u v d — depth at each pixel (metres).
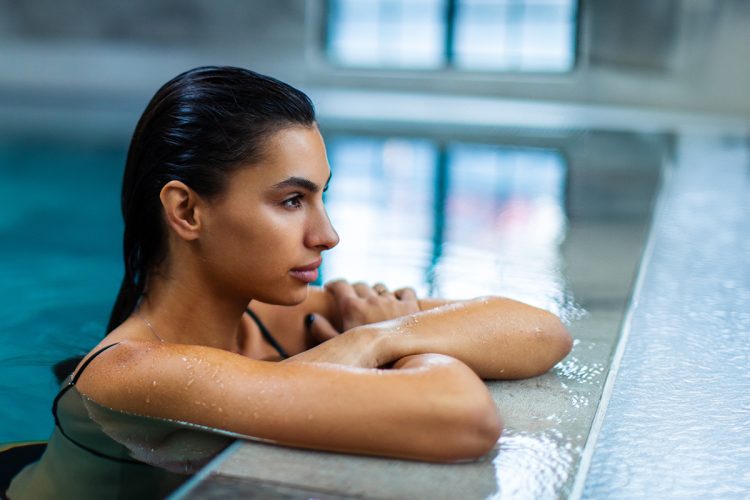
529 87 8.75
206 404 1.18
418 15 9.44
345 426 1.12
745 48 8.00
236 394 1.17
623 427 1.27
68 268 2.85
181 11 9.48
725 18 8.01
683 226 2.90
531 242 2.83
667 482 1.10
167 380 1.20
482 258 2.64
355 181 4.23
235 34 9.44
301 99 1.28
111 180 4.58
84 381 1.32
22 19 9.55
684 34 8.13
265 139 1.23
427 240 2.94
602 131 6.49
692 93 8.20
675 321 1.82
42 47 9.59
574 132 6.41
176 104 1.26
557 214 3.34
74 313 2.26
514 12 9.07
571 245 2.76
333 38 9.60
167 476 1.08
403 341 1.31
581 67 8.62
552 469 1.11
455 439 1.11
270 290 1.29
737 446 1.21
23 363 1.78
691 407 1.35
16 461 1.19
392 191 3.95
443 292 2.25
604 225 3.08
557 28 9.01
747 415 1.32
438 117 7.13
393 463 1.11
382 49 9.55
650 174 4.40
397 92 9.02
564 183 4.12
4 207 3.88
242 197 1.24
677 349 1.63
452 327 1.36
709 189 3.74
